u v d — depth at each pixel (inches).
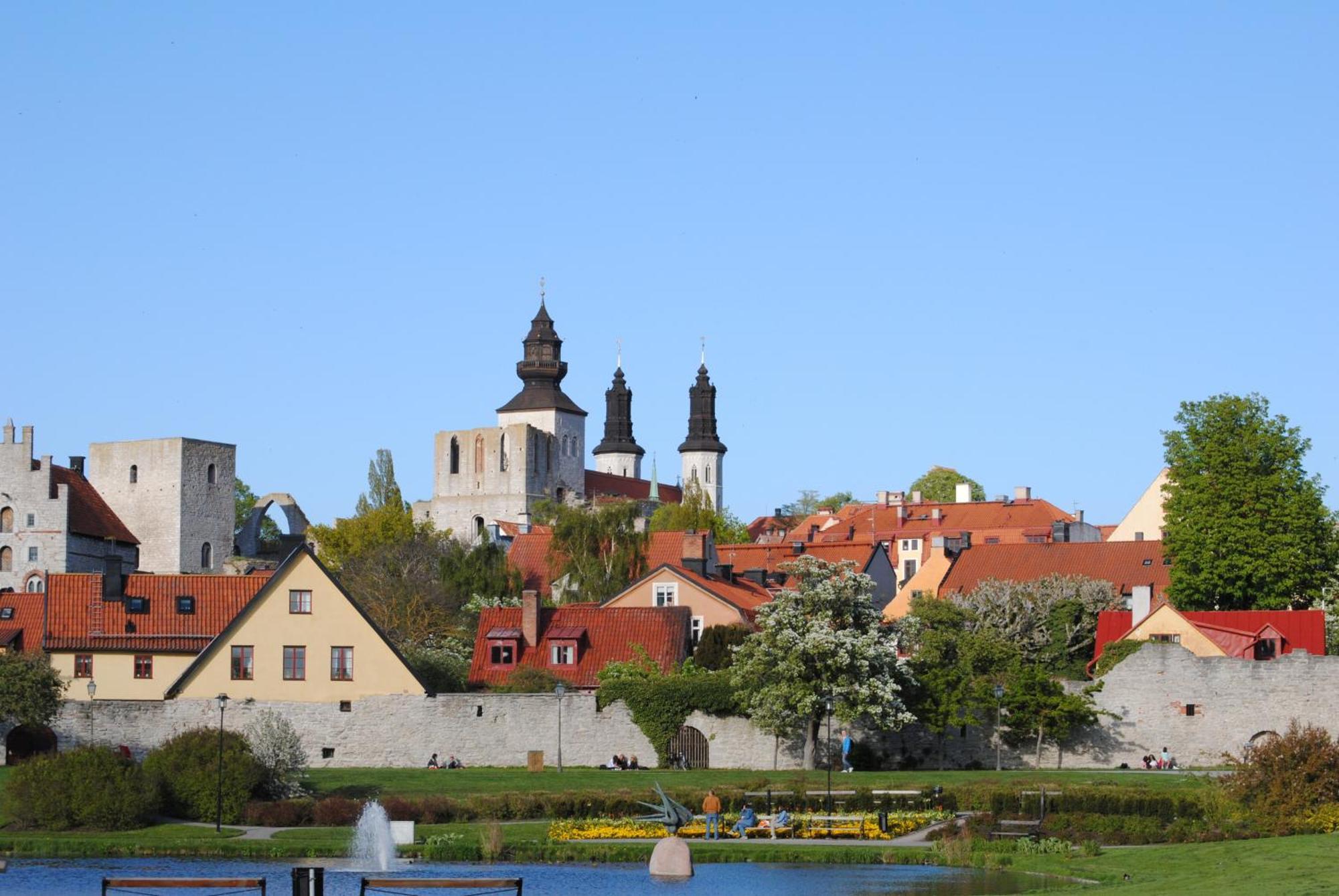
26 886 2605.8
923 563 6963.6
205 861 2901.1
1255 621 4776.1
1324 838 2760.8
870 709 4116.6
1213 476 5300.2
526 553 6451.8
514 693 4315.9
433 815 3275.1
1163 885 2362.2
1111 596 5378.9
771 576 6181.1
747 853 2856.8
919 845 2942.9
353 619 4293.8
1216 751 4296.3
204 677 4281.5
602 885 2603.3
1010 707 4252.0
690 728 4252.0
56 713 4138.8
